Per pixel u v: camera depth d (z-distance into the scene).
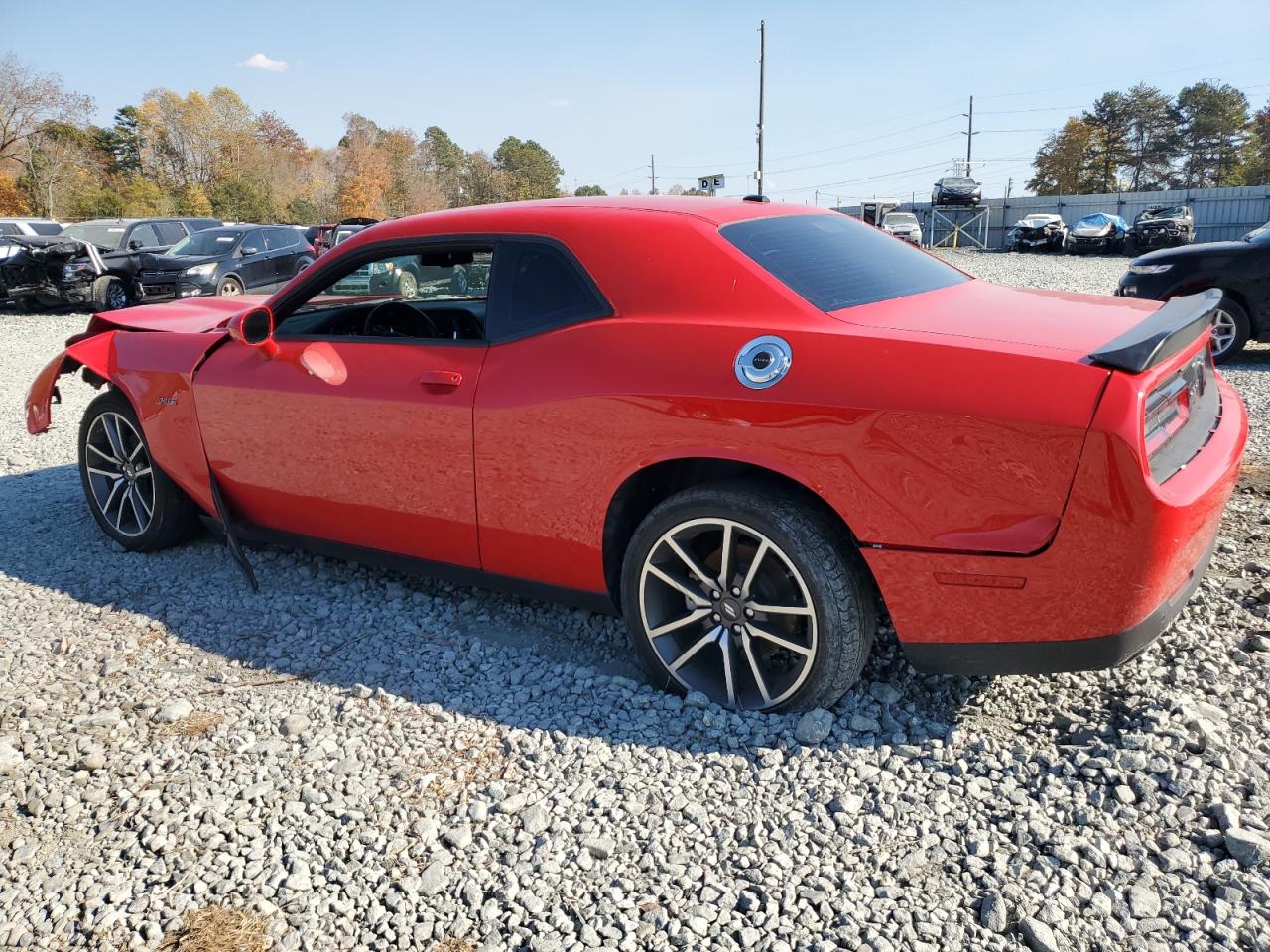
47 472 5.94
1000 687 2.93
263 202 77.19
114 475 4.43
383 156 116.00
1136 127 88.31
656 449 2.73
